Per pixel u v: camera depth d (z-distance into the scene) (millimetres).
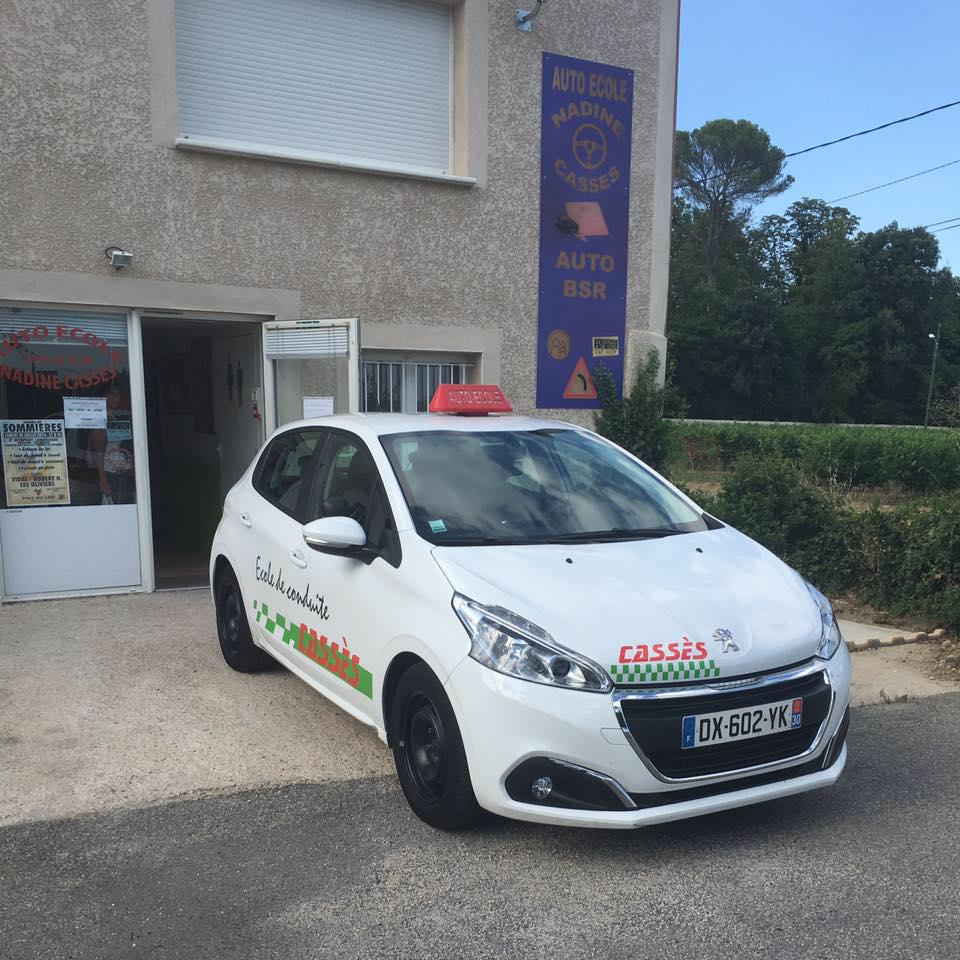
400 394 8602
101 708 4883
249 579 5109
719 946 2830
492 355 8758
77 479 7273
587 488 4477
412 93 8391
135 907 3043
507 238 8711
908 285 62562
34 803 3773
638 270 9500
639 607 3365
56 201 6824
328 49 7977
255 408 8273
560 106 8836
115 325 7301
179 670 5535
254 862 3336
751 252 72250
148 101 7059
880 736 4684
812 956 2781
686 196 72250
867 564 7555
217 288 7453
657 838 3510
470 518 3994
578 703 3066
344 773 4105
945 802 3879
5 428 7004
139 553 7547
